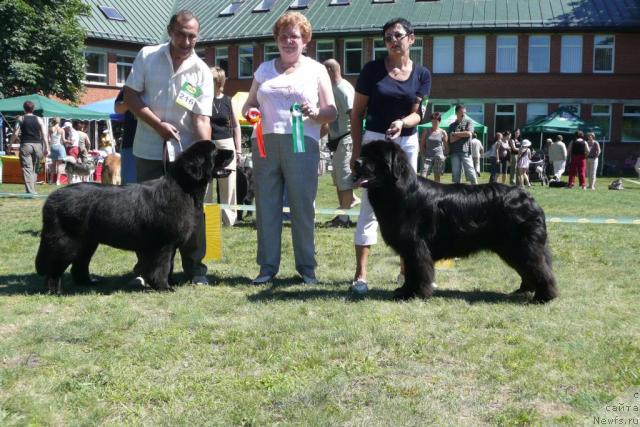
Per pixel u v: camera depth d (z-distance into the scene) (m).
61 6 29.08
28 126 15.29
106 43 36.00
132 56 37.66
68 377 3.77
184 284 6.22
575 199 16.14
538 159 26.14
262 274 6.33
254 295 5.70
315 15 35.72
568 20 32.84
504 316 5.04
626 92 33.31
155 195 5.68
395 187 5.34
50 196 5.65
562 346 4.26
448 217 5.42
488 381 3.71
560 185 21.97
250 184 10.99
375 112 5.86
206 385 3.66
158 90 6.04
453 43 34.00
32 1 27.77
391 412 3.29
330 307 5.28
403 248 5.45
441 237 5.46
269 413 3.33
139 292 5.84
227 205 9.25
